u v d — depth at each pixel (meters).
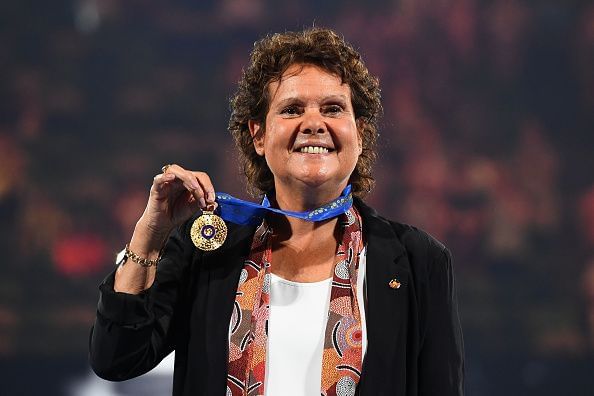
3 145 20.12
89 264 19.09
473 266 20.16
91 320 18.28
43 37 21.12
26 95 20.66
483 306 19.47
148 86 21.59
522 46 22.05
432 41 21.89
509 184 20.89
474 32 22.02
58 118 20.84
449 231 20.30
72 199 19.92
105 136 21.09
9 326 17.89
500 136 21.52
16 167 19.91
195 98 21.64
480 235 20.28
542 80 22.02
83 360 16.91
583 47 22.06
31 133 20.42
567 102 21.94
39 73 21.00
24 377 14.54
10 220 19.44
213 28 21.88
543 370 16.91
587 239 20.44
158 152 21.06
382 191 20.62
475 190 20.59
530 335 19.06
